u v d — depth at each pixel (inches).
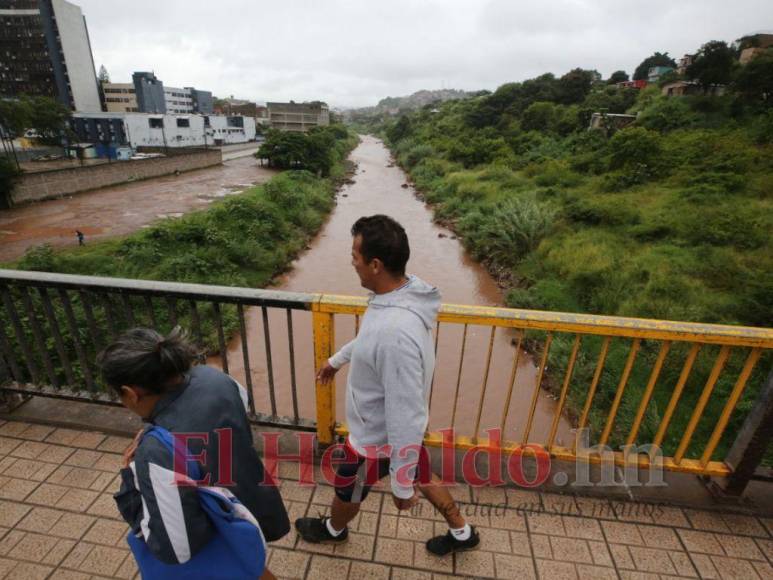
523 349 337.4
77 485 84.9
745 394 233.8
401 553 73.9
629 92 1929.1
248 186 1036.5
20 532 75.8
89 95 2770.7
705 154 858.8
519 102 2080.5
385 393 50.6
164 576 46.9
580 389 273.1
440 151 1659.7
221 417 45.4
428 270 555.5
